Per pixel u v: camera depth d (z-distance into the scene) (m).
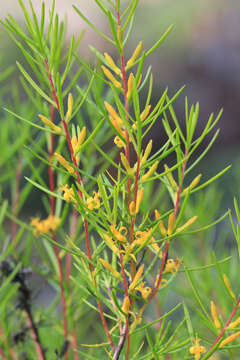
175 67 4.73
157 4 5.15
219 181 3.10
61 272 0.63
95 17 4.61
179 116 4.35
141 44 0.47
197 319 0.67
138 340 0.63
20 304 0.62
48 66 0.47
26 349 0.64
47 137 0.63
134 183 0.48
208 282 0.69
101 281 0.52
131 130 0.46
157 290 0.50
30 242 0.64
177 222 0.48
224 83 4.61
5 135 0.68
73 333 0.64
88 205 0.48
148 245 0.50
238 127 4.36
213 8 5.06
